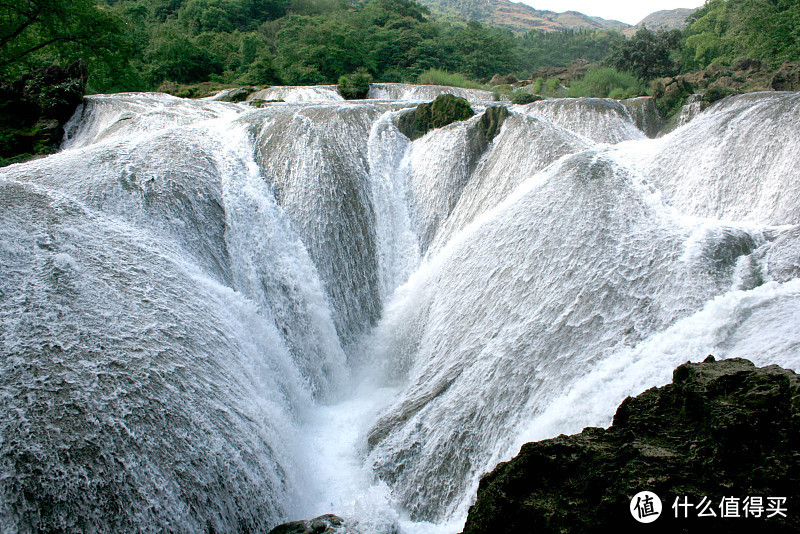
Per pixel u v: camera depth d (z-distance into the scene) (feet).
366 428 35.86
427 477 30.12
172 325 30.09
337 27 144.36
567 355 29.19
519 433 27.78
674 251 31.09
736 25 140.87
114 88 108.37
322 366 42.34
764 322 23.47
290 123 53.98
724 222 35.01
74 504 20.84
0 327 25.44
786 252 28.99
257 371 34.58
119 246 34.12
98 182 39.78
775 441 14.25
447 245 46.52
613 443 17.19
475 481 28.17
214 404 27.84
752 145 39.11
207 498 24.26
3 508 19.74
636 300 29.66
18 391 23.21
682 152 43.86
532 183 42.68
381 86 105.40
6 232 30.58
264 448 29.30
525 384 29.53
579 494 16.07
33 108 74.28
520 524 16.30
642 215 35.27
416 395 35.17
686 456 15.11
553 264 34.40
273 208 46.62
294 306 42.63
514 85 135.03
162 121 63.21
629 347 27.58
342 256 46.39
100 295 29.60
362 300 45.91
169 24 169.17
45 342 25.71
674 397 17.74
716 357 23.03
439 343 38.22
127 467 22.59
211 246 40.88
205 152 48.24
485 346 33.86
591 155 42.06
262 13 201.26
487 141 51.34
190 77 137.18
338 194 48.14
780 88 81.25
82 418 23.16
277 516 27.76
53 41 84.17
